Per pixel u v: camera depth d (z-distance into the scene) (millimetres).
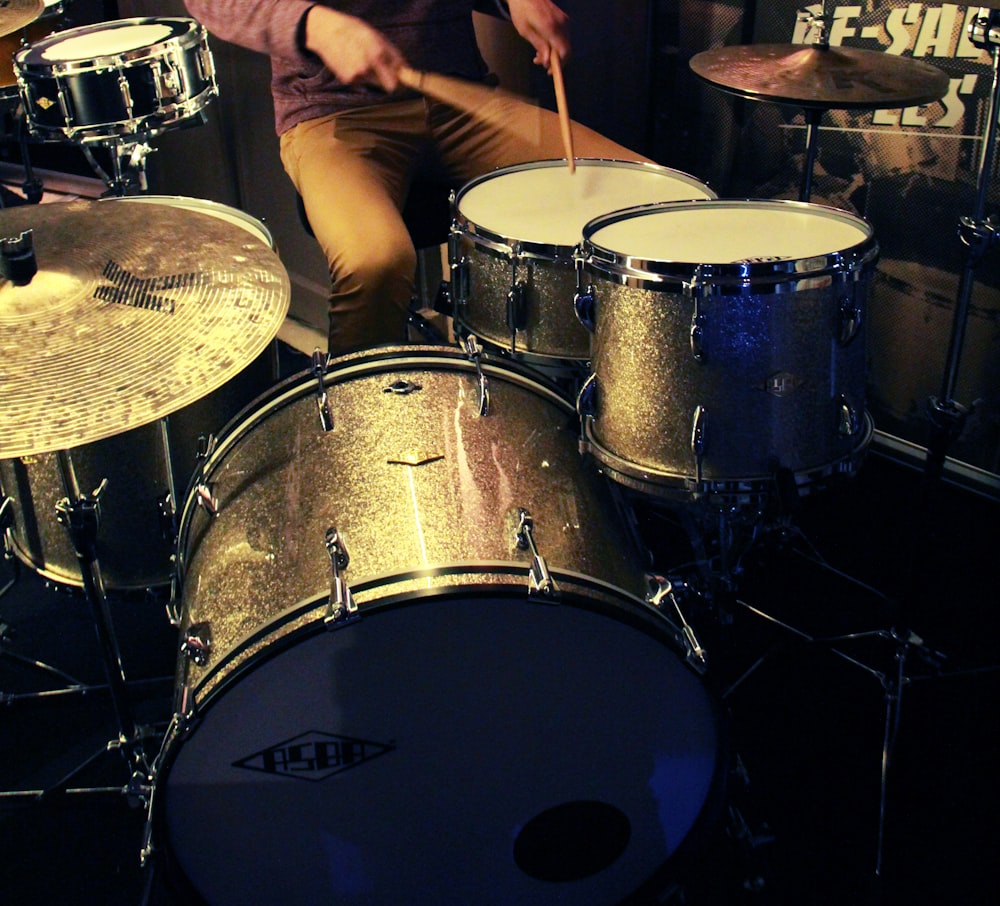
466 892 1080
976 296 1814
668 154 2262
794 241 1233
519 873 1075
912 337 1939
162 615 1741
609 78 2203
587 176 1668
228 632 942
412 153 1881
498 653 942
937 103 1760
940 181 1799
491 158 1896
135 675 1593
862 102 1467
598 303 1152
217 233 1187
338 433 1119
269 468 1114
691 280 1051
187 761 931
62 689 1482
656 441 1143
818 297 1064
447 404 1164
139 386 954
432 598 875
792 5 1904
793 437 1115
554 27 1680
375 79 1655
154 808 937
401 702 951
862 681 1524
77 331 986
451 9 1828
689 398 1103
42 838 1337
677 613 1024
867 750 1412
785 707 1482
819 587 1711
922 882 1224
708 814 1102
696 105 2156
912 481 1988
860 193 1930
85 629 1709
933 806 1324
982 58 1675
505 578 898
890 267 1930
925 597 1671
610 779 1040
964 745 1415
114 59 1760
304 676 918
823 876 1233
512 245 1340
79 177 3016
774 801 1335
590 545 1014
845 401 1136
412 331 2191
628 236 1262
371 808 1004
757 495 1124
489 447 1102
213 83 2000
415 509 993
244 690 910
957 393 1901
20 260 975
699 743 1060
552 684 969
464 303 1512
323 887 1057
